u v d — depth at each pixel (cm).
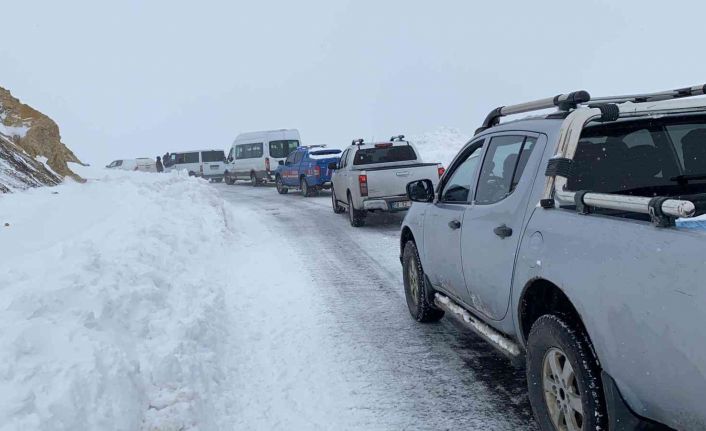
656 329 238
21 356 329
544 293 352
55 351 347
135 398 359
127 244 679
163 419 356
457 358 502
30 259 525
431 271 538
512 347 389
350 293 731
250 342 561
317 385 458
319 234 1229
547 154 358
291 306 677
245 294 734
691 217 261
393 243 1085
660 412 248
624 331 256
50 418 289
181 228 945
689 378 225
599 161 360
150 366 406
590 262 282
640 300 246
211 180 3819
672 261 233
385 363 496
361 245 1078
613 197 277
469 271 435
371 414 407
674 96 420
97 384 331
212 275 779
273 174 2941
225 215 1327
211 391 434
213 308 596
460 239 450
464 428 384
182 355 443
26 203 823
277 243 1131
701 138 382
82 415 307
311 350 533
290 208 1789
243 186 3150
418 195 539
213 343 517
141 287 526
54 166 1408
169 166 3797
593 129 368
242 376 480
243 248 1076
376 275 830
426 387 447
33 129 1409
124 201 1016
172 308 539
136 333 457
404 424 392
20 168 1070
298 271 866
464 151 505
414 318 608
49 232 686
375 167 1290
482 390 439
